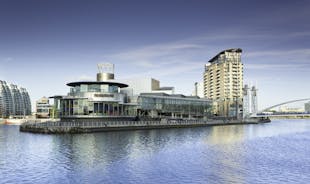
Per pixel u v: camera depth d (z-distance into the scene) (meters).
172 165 32.53
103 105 89.25
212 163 33.84
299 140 60.88
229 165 32.91
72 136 62.22
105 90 92.38
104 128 74.00
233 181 26.47
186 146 47.94
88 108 87.00
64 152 40.44
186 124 102.62
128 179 26.77
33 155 38.28
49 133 67.75
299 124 150.38
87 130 70.06
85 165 32.16
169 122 99.00
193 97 139.75
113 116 90.94
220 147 47.44
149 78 134.62
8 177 27.27
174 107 125.19
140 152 41.00
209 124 116.44
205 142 54.12
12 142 51.97
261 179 27.16
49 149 43.22
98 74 121.31
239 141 57.28
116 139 56.50
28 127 76.38
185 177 27.59
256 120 155.88
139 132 75.56
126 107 98.69
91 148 44.12
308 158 37.78
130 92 123.25
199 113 137.75
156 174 28.52
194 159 36.19
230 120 142.00
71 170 29.84
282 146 50.12
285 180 26.94
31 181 26.05
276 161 35.53
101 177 27.38
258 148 46.88
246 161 35.34
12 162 33.78
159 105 118.31
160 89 145.00
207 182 26.08
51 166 31.66
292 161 35.62
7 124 147.25
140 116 104.12
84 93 87.88
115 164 32.75
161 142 52.66
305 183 26.03
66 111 89.19
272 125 134.88
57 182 25.72
